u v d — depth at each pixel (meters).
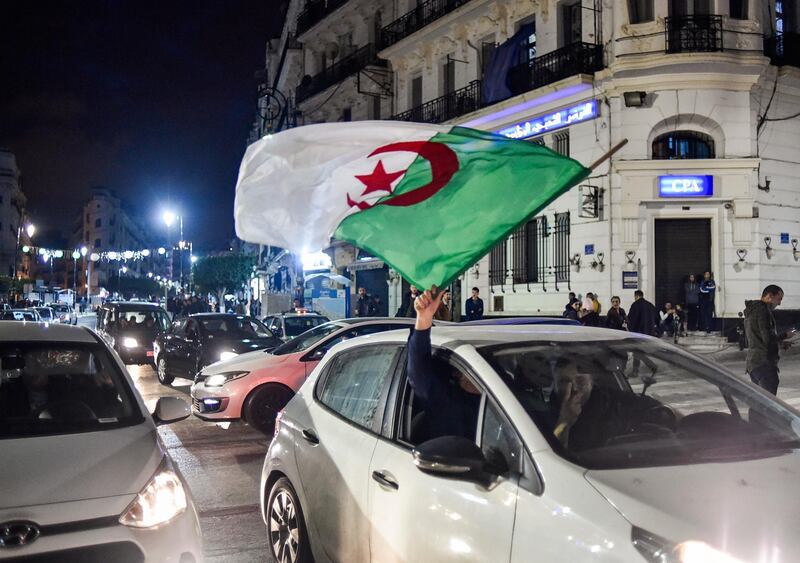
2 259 89.31
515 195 3.85
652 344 3.85
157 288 116.56
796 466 2.84
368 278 31.22
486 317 23.41
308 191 4.27
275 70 54.81
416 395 3.64
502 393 3.10
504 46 22.75
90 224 125.50
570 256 20.28
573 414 3.10
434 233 3.93
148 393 14.00
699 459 2.85
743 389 3.62
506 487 2.77
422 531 3.04
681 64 18.55
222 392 9.39
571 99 20.31
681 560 2.17
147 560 3.25
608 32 19.72
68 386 4.56
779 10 20.41
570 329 3.94
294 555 4.32
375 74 30.36
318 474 4.02
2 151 90.56
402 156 4.13
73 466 3.55
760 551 2.19
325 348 9.75
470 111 24.33
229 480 7.30
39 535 3.14
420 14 27.95
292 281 41.66
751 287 18.72
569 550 2.41
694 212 19.02
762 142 19.34
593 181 19.70
